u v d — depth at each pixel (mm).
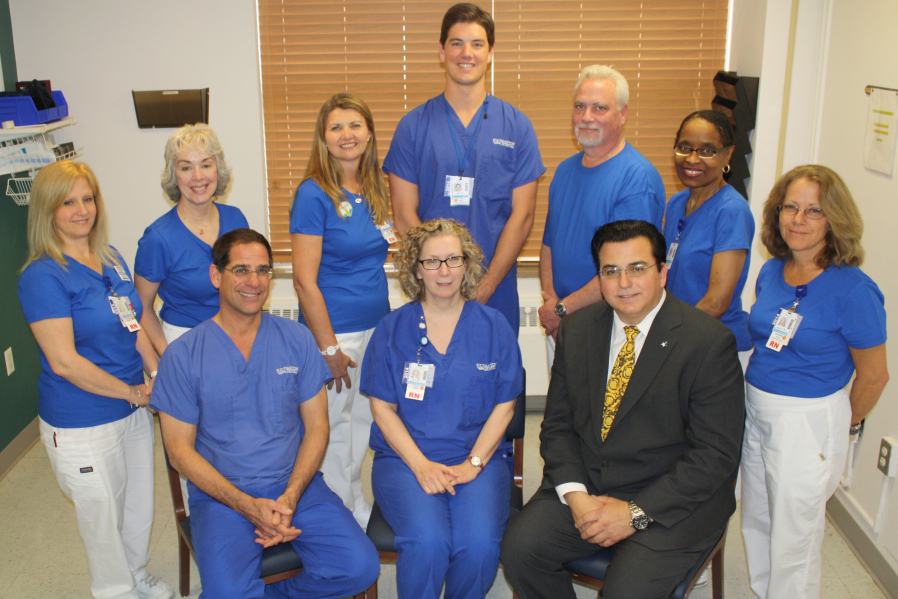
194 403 2096
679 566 1854
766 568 2330
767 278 2186
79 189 2109
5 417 3330
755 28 3297
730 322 2529
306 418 2240
